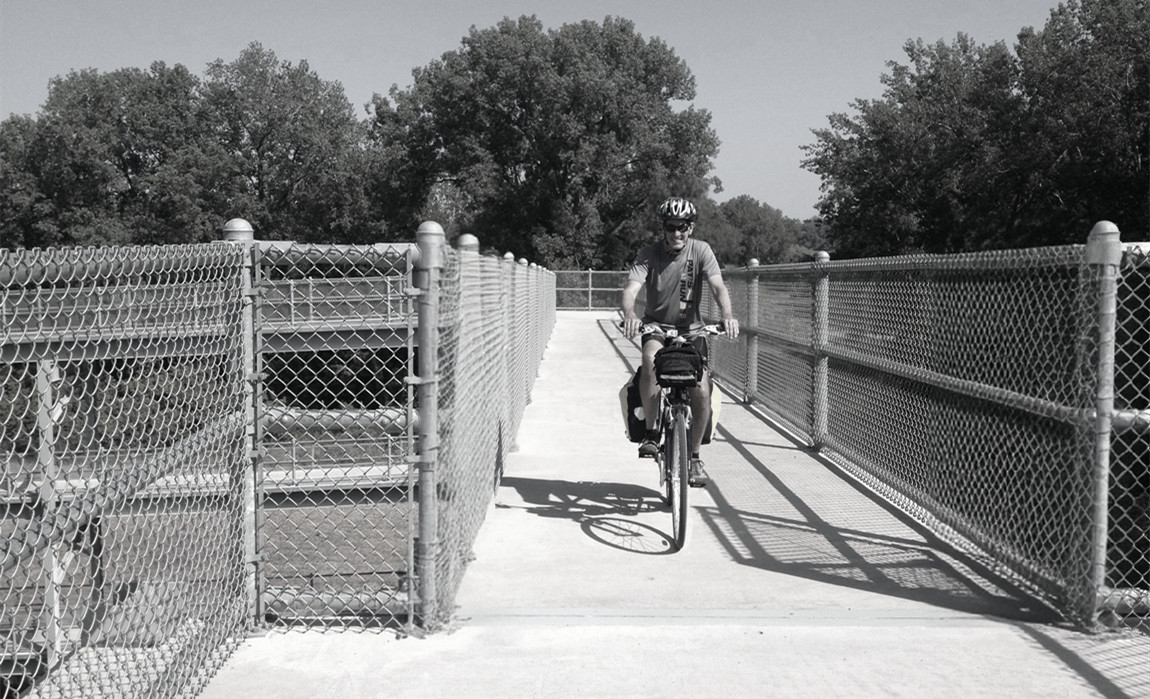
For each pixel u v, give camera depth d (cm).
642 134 5734
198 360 347
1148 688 340
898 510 613
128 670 318
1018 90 3834
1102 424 384
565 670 358
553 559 507
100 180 6406
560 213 5681
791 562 502
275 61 6638
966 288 522
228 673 356
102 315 284
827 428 814
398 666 362
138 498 318
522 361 1016
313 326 414
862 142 4675
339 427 476
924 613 421
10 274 261
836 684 345
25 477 271
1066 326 415
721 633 395
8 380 265
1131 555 442
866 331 697
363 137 6781
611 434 923
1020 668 358
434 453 391
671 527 573
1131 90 3350
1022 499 452
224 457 372
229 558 382
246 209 6241
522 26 5912
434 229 378
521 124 5881
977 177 3784
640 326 563
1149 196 3409
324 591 409
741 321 1189
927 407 572
